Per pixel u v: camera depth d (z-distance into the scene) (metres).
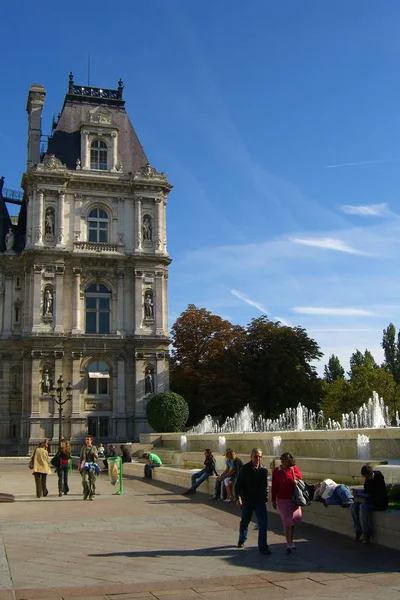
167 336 65.50
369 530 16.06
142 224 67.38
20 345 65.94
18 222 73.56
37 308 62.53
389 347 103.31
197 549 15.98
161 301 66.25
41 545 16.67
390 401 78.44
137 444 54.56
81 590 12.30
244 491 15.87
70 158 68.62
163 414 59.12
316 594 11.91
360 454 27.36
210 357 73.69
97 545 16.62
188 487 30.94
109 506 24.84
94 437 62.66
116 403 63.44
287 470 15.62
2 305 66.56
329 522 18.19
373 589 12.10
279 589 12.30
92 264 65.38
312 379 78.00
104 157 69.06
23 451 60.75
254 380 75.12
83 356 63.53
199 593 12.08
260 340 76.88
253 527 19.39
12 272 67.31
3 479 38.66
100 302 65.62
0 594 11.98
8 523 20.44
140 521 20.72
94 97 72.62
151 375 64.81
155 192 68.12
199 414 72.75
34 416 60.66
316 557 14.88
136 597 11.84
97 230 66.69
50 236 64.31
